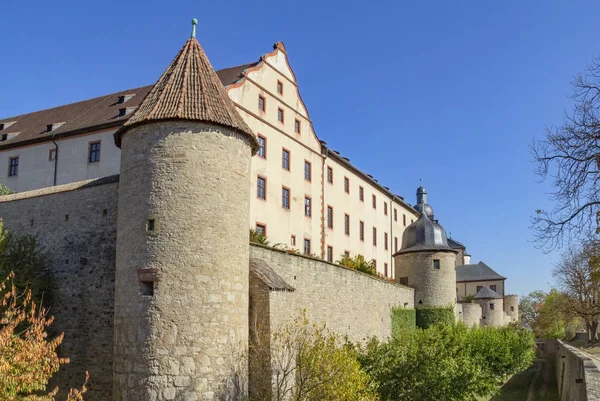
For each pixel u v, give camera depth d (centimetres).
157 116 1666
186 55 1884
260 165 3325
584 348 6019
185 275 1595
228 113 1756
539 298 11062
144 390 1547
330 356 1669
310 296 2458
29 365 1272
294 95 3794
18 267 1967
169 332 1564
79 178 3191
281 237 3516
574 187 1747
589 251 2494
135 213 1656
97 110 3594
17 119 4103
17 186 3403
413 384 2092
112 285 1939
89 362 1919
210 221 1645
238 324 1680
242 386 1664
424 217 4503
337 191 4491
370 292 3225
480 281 9675
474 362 2750
